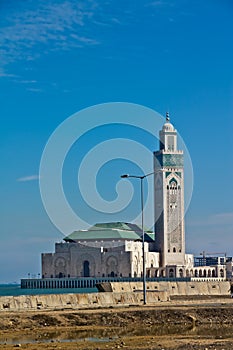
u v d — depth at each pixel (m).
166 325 138.75
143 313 150.12
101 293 181.25
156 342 108.69
